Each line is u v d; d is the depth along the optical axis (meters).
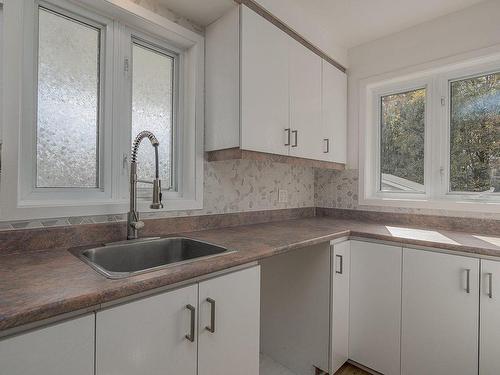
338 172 2.49
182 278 0.91
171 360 0.89
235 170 1.92
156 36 1.56
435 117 2.07
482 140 1.90
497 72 1.85
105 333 0.76
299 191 2.46
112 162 1.41
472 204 1.83
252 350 1.16
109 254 1.24
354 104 2.39
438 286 1.48
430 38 2.01
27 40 1.16
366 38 2.25
